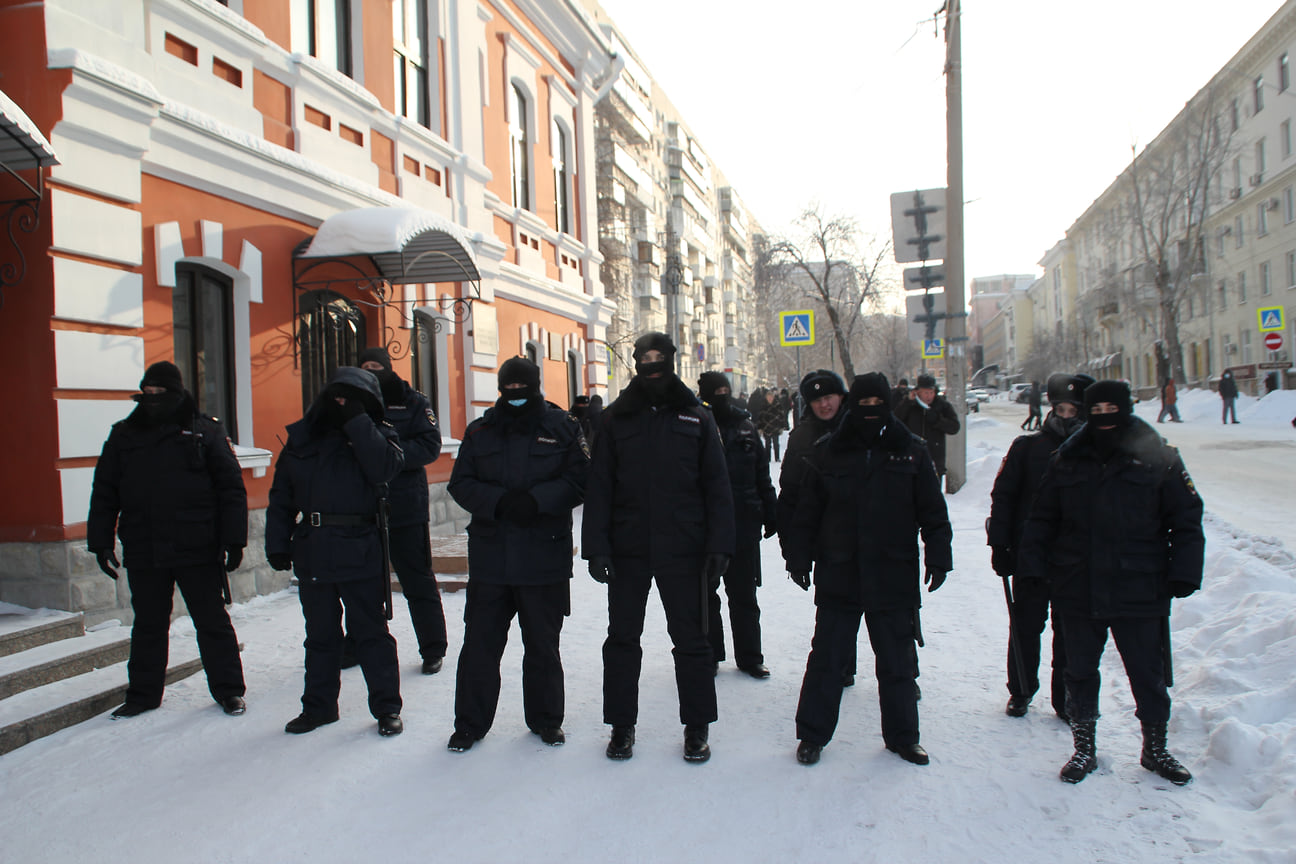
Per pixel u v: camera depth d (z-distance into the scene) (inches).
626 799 141.1
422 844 127.0
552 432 170.4
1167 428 1010.1
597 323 652.7
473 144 468.8
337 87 346.6
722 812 136.3
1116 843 123.4
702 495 163.5
